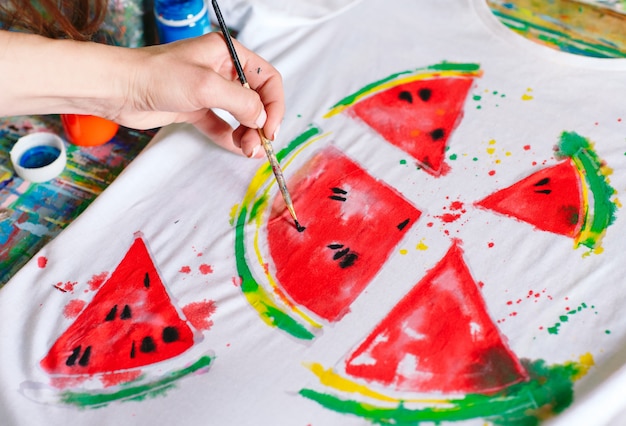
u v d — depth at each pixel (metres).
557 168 0.89
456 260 0.81
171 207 0.89
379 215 0.87
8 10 0.85
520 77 1.00
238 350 0.76
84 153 0.97
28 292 0.82
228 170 0.93
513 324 0.75
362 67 1.04
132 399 0.73
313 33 1.08
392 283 0.80
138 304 0.80
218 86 0.77
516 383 0.71
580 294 0.77
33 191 0.93
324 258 0.83
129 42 1.03
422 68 1.03
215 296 0.81
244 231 0.86
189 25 0.98
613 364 0.71
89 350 0.77
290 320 0.78
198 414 0.71
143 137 0.99
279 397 0.72
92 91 0.77
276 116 0.87
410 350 0.74
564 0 1.10
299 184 0.91
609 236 0.82
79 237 0.86
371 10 1.11
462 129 0.95
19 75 0.72
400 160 0.92
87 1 0.89
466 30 1.07
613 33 1.05
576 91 0.97
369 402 0.71
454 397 0.71
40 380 0.75
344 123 0.97
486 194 0.88
